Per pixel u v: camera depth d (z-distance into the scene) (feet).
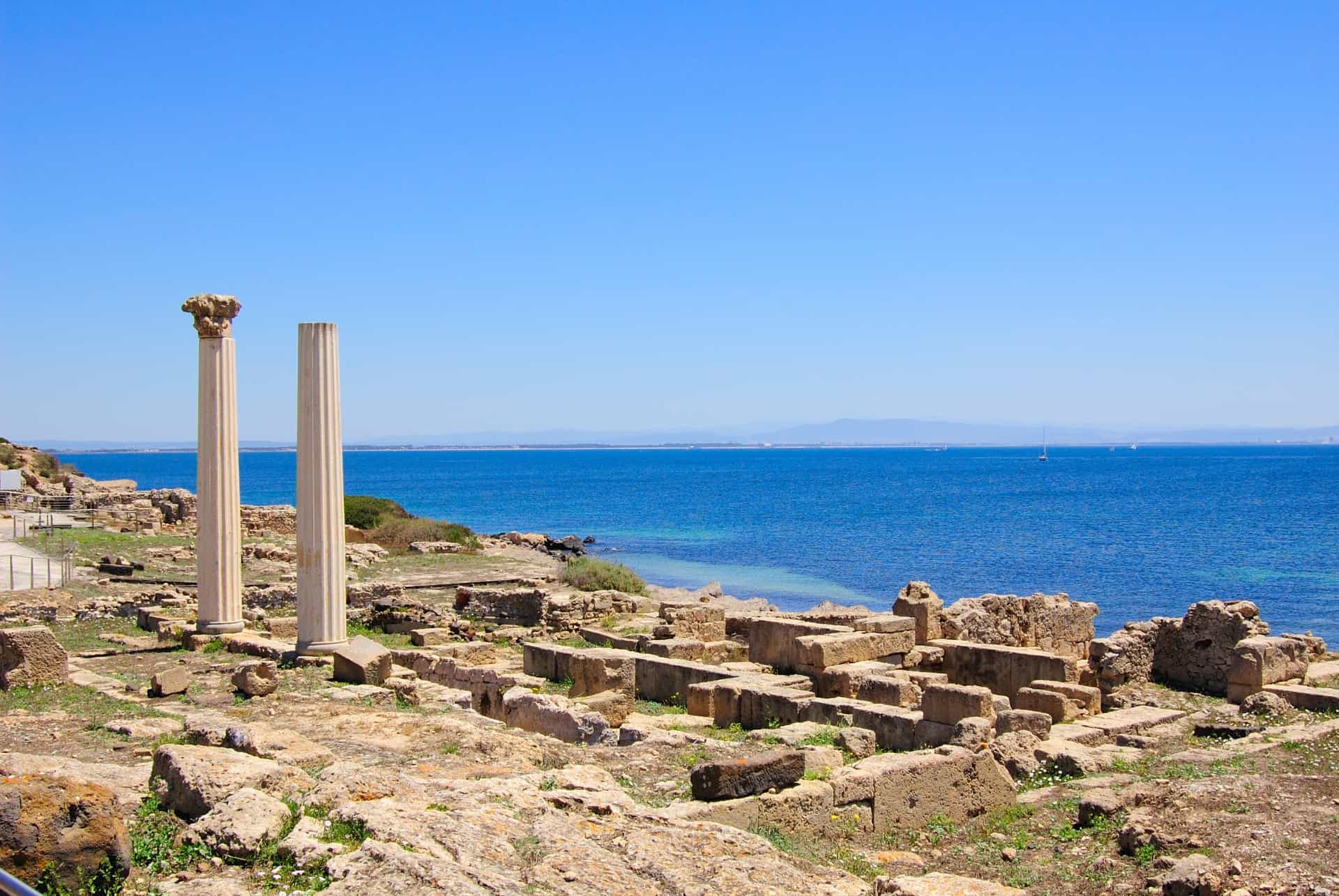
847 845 41.14
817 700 61.57
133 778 37.88
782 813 40.37
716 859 32.07
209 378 82.53
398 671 74.13
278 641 79.97
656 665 73.87
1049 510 371.15
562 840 32.01
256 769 34.94
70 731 51.88
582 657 72.18
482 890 26.94
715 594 149.28
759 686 65.36
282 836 30.91
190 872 29.17
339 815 31.91
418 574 142.20
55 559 135.85
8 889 13.65
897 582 191.42
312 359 74.08
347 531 189.47
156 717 55.83
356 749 47.73
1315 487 495.41
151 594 104.32
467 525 343.46
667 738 54.13
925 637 82.74
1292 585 179.11
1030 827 44.34
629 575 146.20
